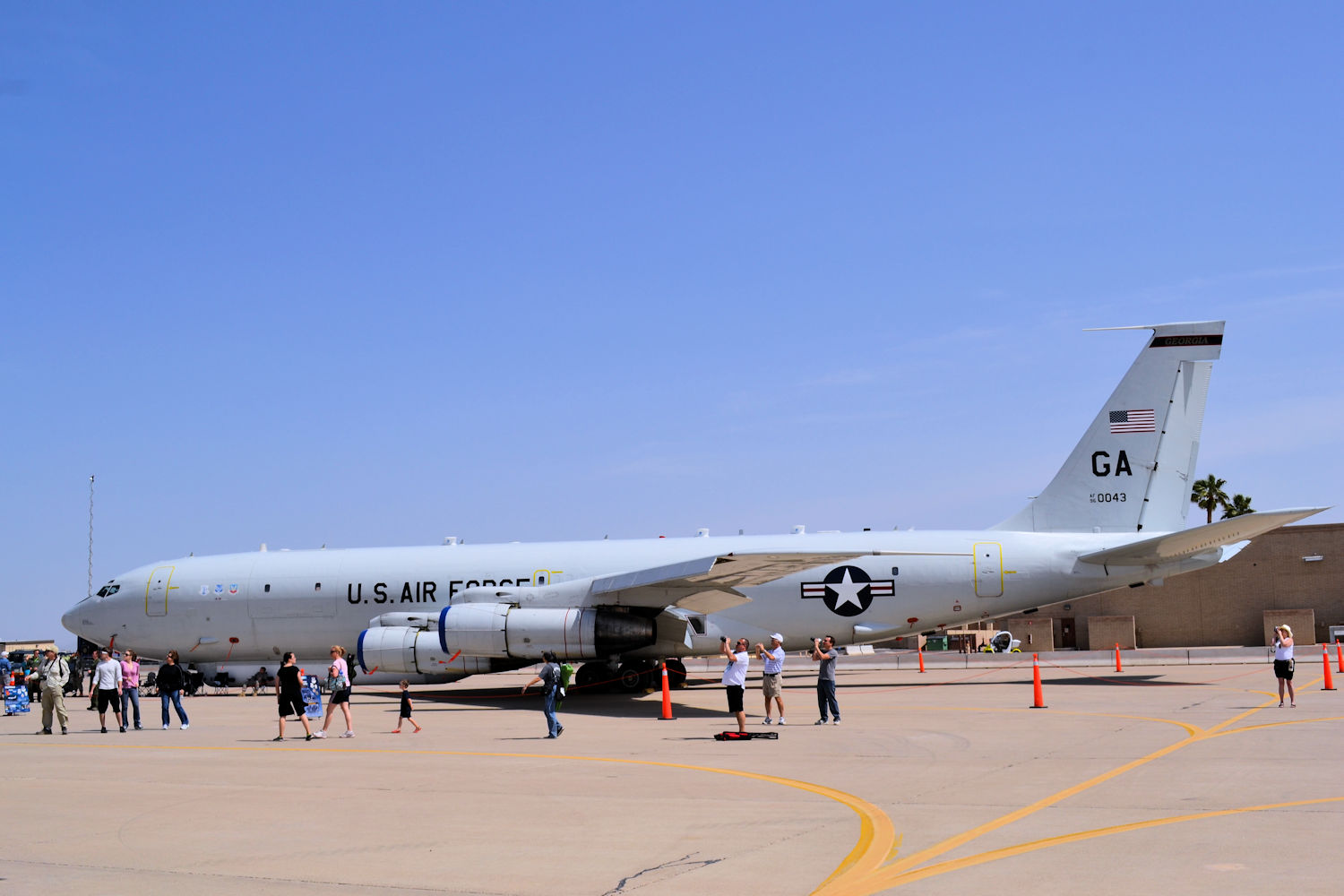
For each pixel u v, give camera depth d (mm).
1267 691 28750
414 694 36031
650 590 29891
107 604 37625
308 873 9906
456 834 11648
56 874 9984
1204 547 30969
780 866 9789
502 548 35812
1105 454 34031
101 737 24500
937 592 33375
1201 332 33812
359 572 35906
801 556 25594
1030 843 10492
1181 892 8492
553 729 21766
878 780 15039
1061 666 43469
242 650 36969
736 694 20797
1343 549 52906
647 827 11828
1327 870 9117
